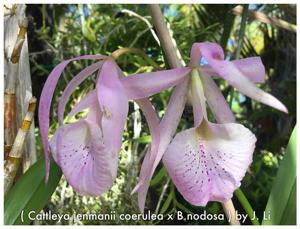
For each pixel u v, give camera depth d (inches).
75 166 6.1
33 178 7.2
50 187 7.2
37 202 7.1
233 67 5.7
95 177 6.0
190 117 7.3
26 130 6.5
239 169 6.2
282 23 12.2
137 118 11.2
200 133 6.4
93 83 11.2
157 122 6.6
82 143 6.2
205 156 6.3
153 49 12.3
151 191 12.0
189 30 12.8
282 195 7.1
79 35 12.1
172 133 6.5
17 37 6.9
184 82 6.5
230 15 11.3
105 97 6.1
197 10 14.6
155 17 7.0
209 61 5.8
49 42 12.5
